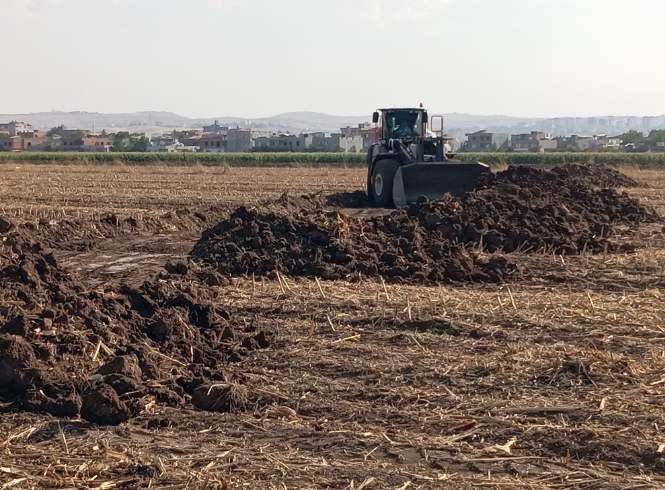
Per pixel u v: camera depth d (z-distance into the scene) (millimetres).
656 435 6371
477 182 21422
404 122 24828
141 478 5746
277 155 68812
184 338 9016
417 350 8906
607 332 9422
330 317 10312
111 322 9062
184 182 36406
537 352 8602
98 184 34312
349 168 55844
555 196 19797
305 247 13938
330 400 7457
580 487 5578
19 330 8289
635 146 113812
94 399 7008
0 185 32938
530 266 13953
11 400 7434
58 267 10773
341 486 5590
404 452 6207
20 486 5629
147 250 16703
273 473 5797
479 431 6602
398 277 12766
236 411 7262
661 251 15234
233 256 13758
